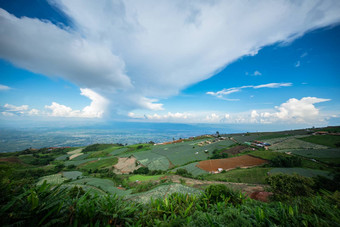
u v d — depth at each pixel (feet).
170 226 16.93
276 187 45.98
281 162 148.77
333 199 19.30
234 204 27.76
